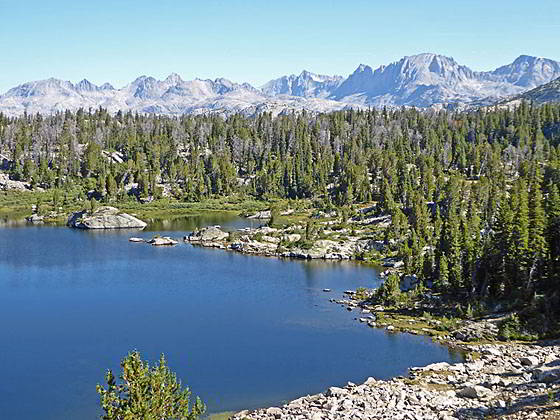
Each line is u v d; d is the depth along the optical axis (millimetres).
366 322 88625
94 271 129000
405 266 123688
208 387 62781
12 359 71625
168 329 84750
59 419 55406
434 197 189250
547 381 54844
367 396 55406
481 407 48375
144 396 36312
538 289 88625
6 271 127875
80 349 75500
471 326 82688
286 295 107438
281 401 58969
